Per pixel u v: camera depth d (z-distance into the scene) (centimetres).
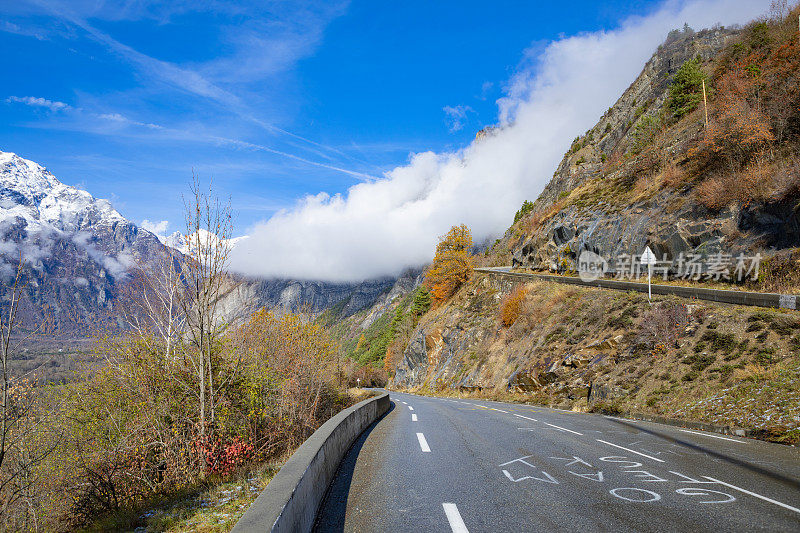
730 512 533
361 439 1146
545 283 4388
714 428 1291
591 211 4616
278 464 870
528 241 5769
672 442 1063
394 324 11656
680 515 525
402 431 1279
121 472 846
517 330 3941
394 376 8062
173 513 632
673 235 3062
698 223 2933
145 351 998
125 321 984
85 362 944
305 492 485
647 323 2233
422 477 727
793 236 2252
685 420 1438
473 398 3625
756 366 1540
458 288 7138
